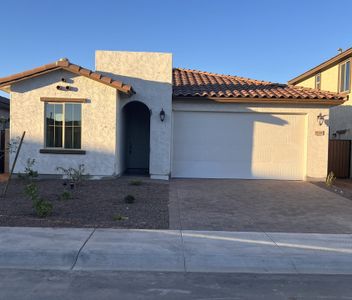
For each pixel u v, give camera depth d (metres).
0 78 14.76
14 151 15.09
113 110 15.11
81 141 15.16
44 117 15.10
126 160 18.86
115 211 9.95
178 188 13.91
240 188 14.42
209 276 6.15
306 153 16.95
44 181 14.48
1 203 10.62
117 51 16.20
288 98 16.58
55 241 7.36
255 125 17.08
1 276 6.00
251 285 5.79
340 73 21.08
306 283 5.93
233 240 7.76
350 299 5.34
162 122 16.31
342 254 7.12
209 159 17.08
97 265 6.57
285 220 9.64
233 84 18.84
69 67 14.71
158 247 7.19
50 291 5.42
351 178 19.61
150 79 16.27
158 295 5.34
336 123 21.56
